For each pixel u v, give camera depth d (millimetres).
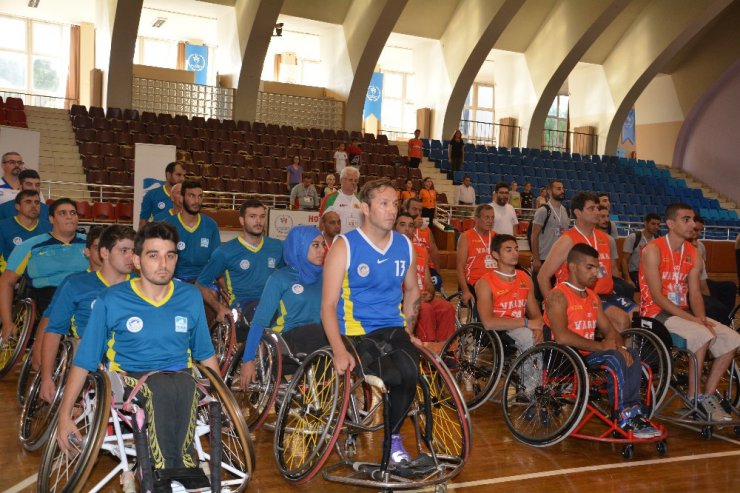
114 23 14516
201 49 21125
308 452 3662
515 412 4734
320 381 3473
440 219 14758
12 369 4977
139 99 16828
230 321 4414
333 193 6555
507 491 3355
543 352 4227
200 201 5234
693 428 4531
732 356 4430
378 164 16234
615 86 20141
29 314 4496
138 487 3096
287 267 4102
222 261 4730
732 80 20156
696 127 21250
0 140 8312
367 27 16609
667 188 19469
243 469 3131
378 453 3812
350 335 3287
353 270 3225
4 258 5324
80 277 3662
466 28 17781
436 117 19078
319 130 16500
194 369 3020
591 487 3447
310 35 19578
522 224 14578
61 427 2789
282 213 9711
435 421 4074
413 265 3400
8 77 20422
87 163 13359
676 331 4457
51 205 4699
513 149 18641
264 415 3867
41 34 20625
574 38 17812
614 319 4715
